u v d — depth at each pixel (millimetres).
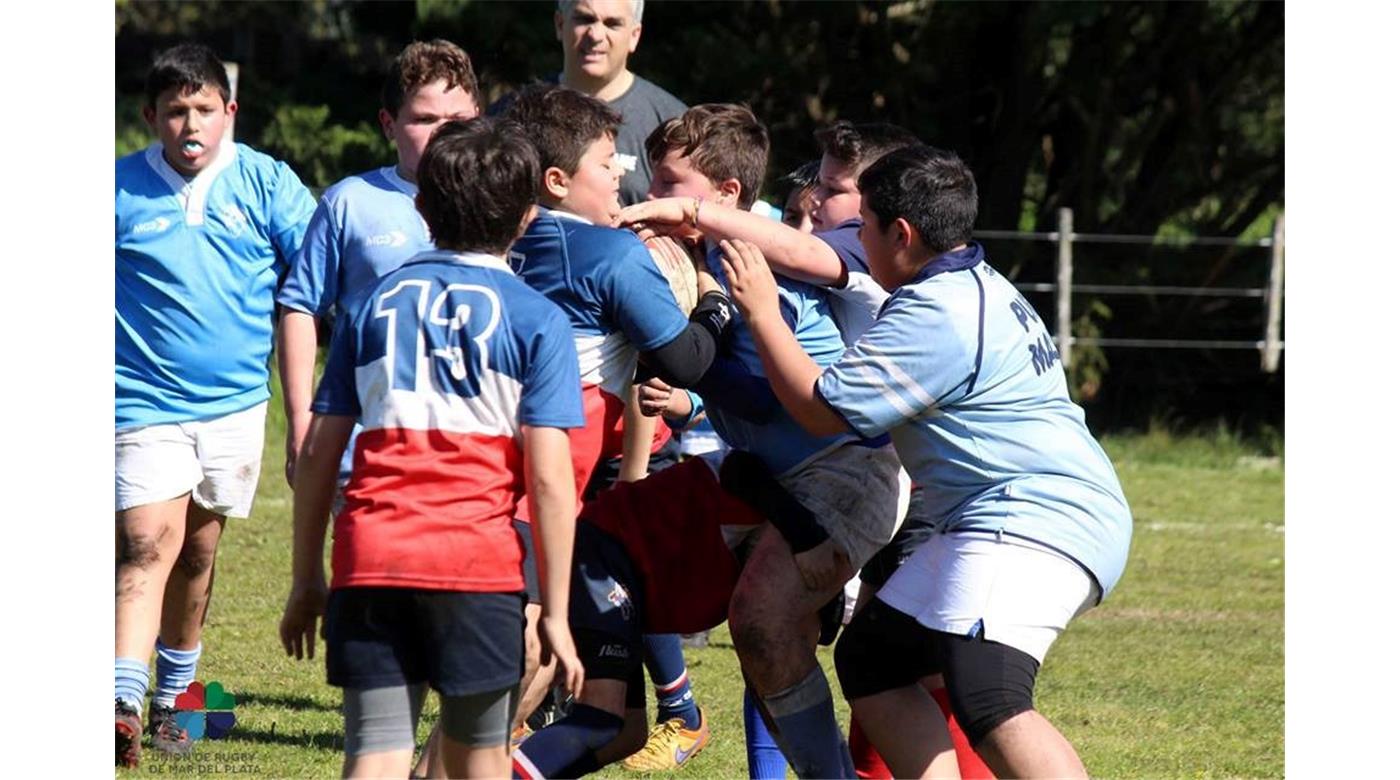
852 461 15633
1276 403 70312
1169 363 71250
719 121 16422
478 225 13508
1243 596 33219
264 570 31219
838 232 16422
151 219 19625
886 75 70625
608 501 15836
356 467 13281
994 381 14727
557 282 14812
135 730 18250
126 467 19234
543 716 20188
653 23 66625
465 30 62781
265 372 20531
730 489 15633
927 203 15031
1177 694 24516
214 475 19938
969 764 16453
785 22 69000
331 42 76000
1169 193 74000
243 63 76250
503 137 13672
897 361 14570
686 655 26484
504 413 13180
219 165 20031
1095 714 23094
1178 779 19719
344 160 68812
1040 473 14859
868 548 15570
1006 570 14469
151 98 19812
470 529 13000
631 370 15367
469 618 12984
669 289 14992
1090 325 68812
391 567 12875
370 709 13125
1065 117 74125
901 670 15250
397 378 13172
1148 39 72500
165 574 19281
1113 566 14977
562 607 13148
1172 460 57875
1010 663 14367
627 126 23516
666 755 19953
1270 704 23984
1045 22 64250
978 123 72875
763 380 15492
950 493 15062
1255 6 70500
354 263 18203
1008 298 15133
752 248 14875
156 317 19516
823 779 15352
